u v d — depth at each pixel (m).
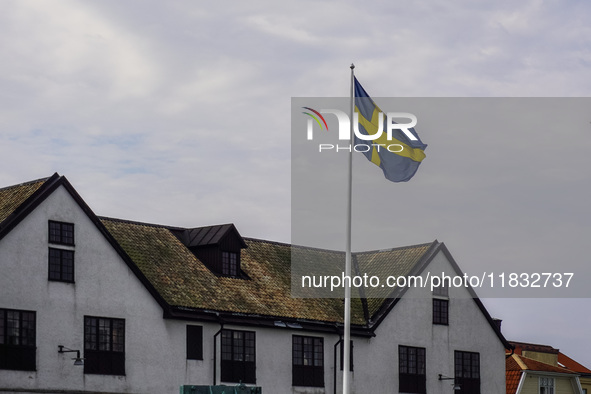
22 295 39.66
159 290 44.50
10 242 39.59
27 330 39.66
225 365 45.44
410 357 52.69
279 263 52.41
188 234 50.31
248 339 46.47
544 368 62.56
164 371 43.38
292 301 49.66
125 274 42.88
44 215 40.81
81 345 41.09
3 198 42.69
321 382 48.91
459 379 54.50
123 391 41.94
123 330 42.41
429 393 53.09
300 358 48.34
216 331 45.38
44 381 39.75
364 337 50.88
